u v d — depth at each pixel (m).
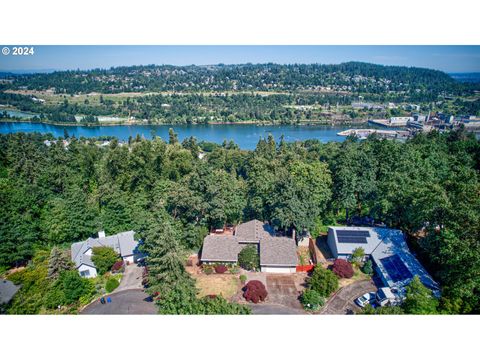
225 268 43.62
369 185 53.47
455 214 34.72
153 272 37.41
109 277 42.78
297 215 46.66
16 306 34.56
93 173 73.00
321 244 50.41
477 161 67.06
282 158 71.19
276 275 42.91
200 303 30.56
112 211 53.41
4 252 45.03
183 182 56.06
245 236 49.00
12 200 50.94
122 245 46.69
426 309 31.72
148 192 64.00
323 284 37.97
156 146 78.38
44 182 61.69
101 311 36.16
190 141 104.75
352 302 37.22
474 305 31.48
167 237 36.09
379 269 41.22
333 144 107.94
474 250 32.12
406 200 45.62
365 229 46.84
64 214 50.62
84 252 45.22
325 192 53.81
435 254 38.09
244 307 30.75
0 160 80.00
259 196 54.62
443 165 58.12
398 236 44.97
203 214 50.81
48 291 37.44
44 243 50.59
